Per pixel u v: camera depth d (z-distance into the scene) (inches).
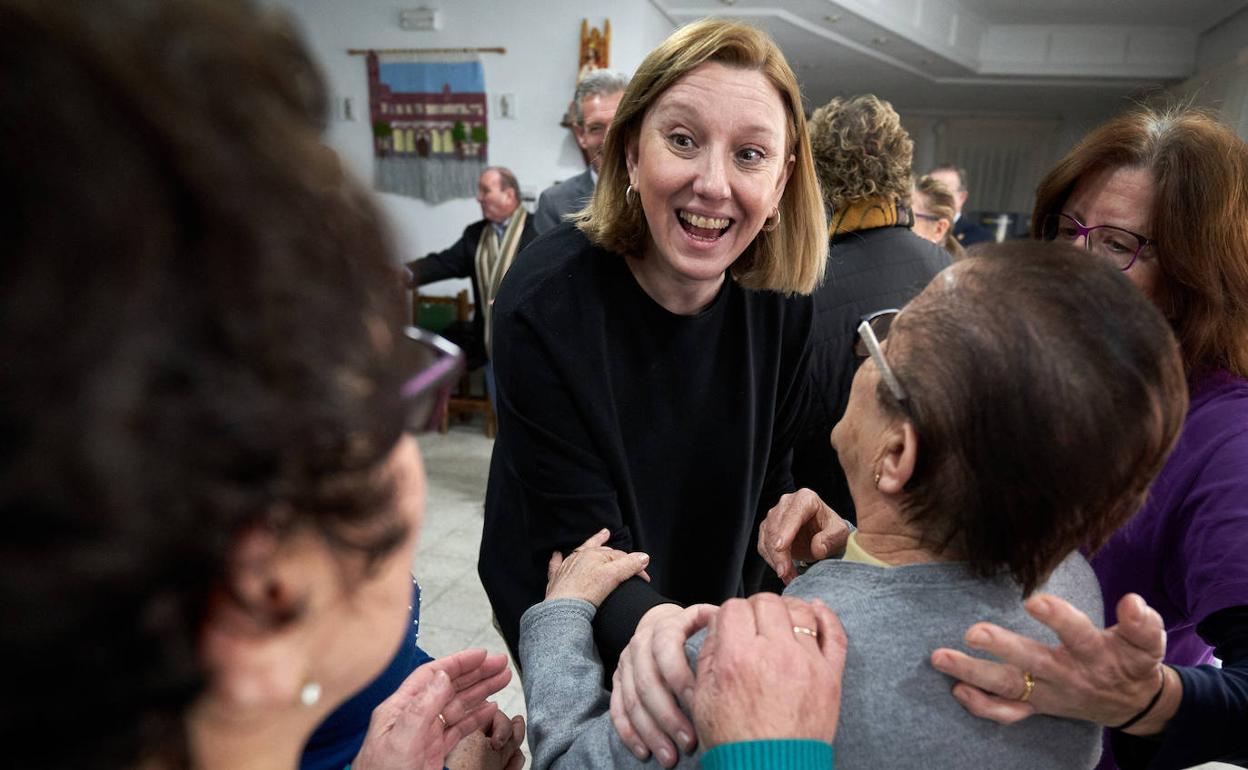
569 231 41.6
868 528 23.4
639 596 34.7
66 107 7.7
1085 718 21.8
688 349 41.1
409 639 34.1
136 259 7.9
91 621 8.3
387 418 10.5
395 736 25.8
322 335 9.3
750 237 38.1
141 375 7.8
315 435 9.3
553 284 38.8
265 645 11.0
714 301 41.4
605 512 40.1
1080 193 36.8
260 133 8.9
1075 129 395.5
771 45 36.0
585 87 107.7
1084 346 18.2
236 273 8.5
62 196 7.7
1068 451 18.4
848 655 21.2
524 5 173.9
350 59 185.0
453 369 13.6
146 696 9.4
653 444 42.5
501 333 39.8
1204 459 30.3
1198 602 28.5
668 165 35.6
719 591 48.0
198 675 9.9
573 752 26.5
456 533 125.7
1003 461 18.8
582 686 29.6
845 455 23.6
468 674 29.5
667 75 35.1
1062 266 19.2
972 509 19.9
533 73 177.8
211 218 8.3
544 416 39.4
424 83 182.4
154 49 8.2
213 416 8.2
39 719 9.0
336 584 11.7
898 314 22.0
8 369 7.5
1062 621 19.8
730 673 20.0
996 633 19.9
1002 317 18.9
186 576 8.9
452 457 161.9
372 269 10.6
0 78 7.7
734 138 35.2
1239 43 227.0
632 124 38.2
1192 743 23.0
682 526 45.8
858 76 307.9
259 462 8.9
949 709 20.8
